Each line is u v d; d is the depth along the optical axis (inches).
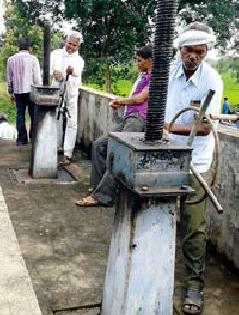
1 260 97.6
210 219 156.6
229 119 105.7
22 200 200.1
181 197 94.0
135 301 96.7
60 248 154.6
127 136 96.1
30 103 300.4
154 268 96.3
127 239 94.8
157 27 85.0
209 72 117.3
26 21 585.3
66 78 248.5
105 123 255.4
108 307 103.7
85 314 117.6
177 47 117.6
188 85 117.8
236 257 142.1
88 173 245.3
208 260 151.5
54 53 253.0
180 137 119.4
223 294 131.3
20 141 303.9
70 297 124.7
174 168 89.1
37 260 145.2
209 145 119.8
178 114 105.6
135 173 87.7
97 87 599.5
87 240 161.9
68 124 256.2
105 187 130.3
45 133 227.6
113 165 97.6
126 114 165.9
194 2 536.4
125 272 95.1
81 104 298.5
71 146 259.6
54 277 135.1
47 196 206.7
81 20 535.8
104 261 146.7
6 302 83.2
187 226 121.6
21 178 229.3
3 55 1106.7
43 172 229.9
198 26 115.6
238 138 139.1
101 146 159.0
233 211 142.9
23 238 160.9
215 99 116.6
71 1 512.7
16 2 570.3
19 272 93.4
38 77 296.4
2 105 891.4
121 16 528.4
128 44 547.5
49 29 221.6
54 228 171.0
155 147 87.6
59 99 238.5
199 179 96.0
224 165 146.3
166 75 88.0
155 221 94.2
